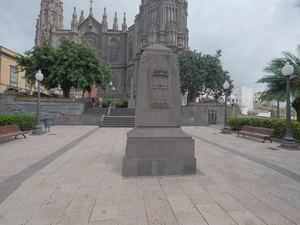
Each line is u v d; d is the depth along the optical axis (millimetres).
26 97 21109
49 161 5340
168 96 4535
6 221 2447
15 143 8242
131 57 52031
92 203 2938
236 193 3357
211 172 4484
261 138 9461
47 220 2477
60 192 3314
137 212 2697
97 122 18359
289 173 4504
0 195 3188
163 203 2963
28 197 3119
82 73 21859
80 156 5961
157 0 45375
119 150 6918
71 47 22891
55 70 21906
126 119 18578
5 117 10508
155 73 4488
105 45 53375
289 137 7754
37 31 52969
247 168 4863
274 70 12195
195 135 11820
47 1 54562
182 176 4141
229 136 11352
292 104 12617
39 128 11156
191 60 26625
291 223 2494
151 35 44312
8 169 4590
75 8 52656
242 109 65250
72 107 21359
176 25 44906
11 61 29859
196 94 28922
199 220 2529
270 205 2953
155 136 4281
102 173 4312
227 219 2562
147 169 4129
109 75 27844
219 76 26500
